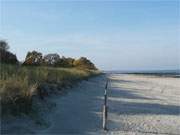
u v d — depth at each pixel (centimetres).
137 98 2561
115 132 1299
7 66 2253
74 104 1873
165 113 1850
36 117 1345
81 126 1359
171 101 2528
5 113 1230
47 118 1421
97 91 2894
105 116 1337
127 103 2178
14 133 1137
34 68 2738
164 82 5941
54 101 1838
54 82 2297
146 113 1805
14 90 1409
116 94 2773
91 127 1354
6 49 3831
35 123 1281
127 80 6531
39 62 5209
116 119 1564
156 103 2305
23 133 1154
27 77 1767
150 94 3084
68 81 2841
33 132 1187
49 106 1641
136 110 1881
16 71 2084
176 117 1736
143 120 1592
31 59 5044
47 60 6844
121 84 4688
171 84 5244
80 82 3622
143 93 3147
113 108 1891
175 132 1380
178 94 3281
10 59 3741
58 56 7050
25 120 1268
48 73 2538
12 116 1243
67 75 3108
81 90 2742
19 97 1359
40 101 1617
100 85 3934
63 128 1299
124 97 2564
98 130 1316
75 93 2419
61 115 1530
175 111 1962
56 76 2578
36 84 1694
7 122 1194
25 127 1205
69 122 1409
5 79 1645
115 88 3609
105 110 1339
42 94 1770
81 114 1605
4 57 3609
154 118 1666
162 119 1652
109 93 2819
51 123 1359
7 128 1156
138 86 4356
